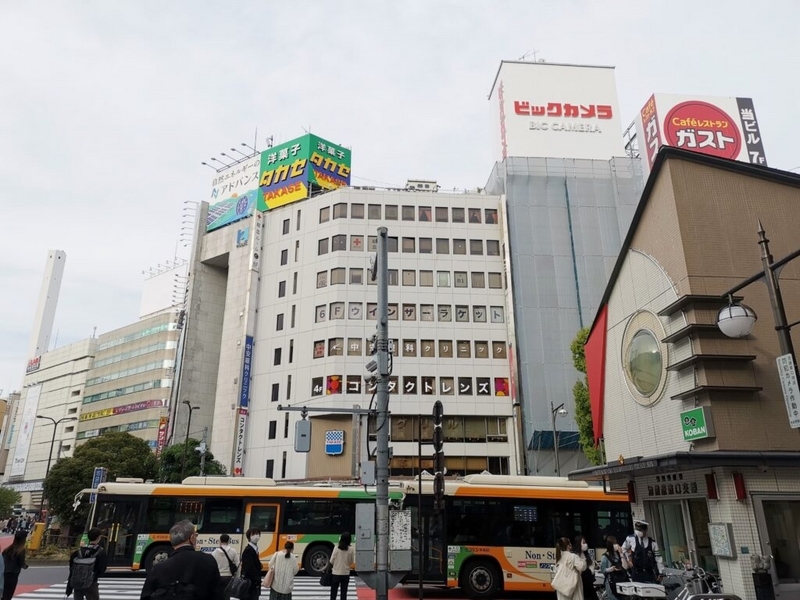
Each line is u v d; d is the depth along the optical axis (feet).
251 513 64.44
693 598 32.22
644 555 37.55
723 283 43.80
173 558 16.94
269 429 160.76
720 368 41.34
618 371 54.80
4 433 377.50
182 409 201.98
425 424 152.46
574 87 191.42
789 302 43.73
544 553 52.16
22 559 33.12
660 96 177.58
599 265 170.19
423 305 163.32
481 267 169.07
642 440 49.90
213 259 214.48
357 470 145.79
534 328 162.20
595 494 54.75
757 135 176.04
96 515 63.21
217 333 218.59
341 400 152.15
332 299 162.50
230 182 219.82
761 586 34.83
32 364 372.79
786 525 38.17
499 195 177.06
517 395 154.71
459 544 52.19
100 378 290.35
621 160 181.06
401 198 173.58
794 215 46.19
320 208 175.63
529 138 184.75
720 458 37.11
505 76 190.49
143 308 303.48
